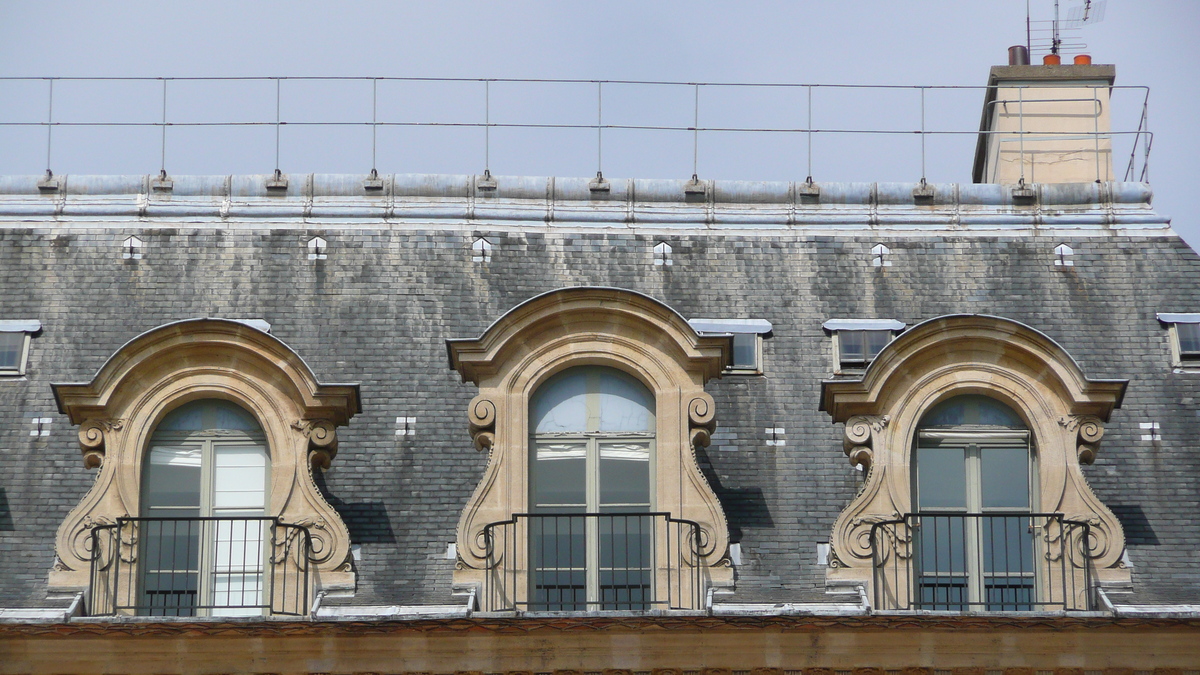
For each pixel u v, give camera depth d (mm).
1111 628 32406
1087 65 43719
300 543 33812
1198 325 38156
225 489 34594
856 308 38625
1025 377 34531
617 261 39406
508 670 32594
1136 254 39594
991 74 43875
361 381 37125
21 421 36469
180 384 34562
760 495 35500
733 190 40406
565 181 40406
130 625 32406
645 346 34500
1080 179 43000
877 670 32594
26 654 32594
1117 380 34250
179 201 39969
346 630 32469
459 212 39906
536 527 34188
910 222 40094
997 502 34469
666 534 33656
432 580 34312
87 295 38469
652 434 34562
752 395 37000
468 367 34438
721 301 38719
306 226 39656
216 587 34094
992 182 43781
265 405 34469
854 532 33750
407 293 38594
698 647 32625
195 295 38531
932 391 34438
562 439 34531
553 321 34562
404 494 35500
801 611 32594
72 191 40031
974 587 34094
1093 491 34969
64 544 33781
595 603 33781
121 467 34156
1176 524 35156
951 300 38906
